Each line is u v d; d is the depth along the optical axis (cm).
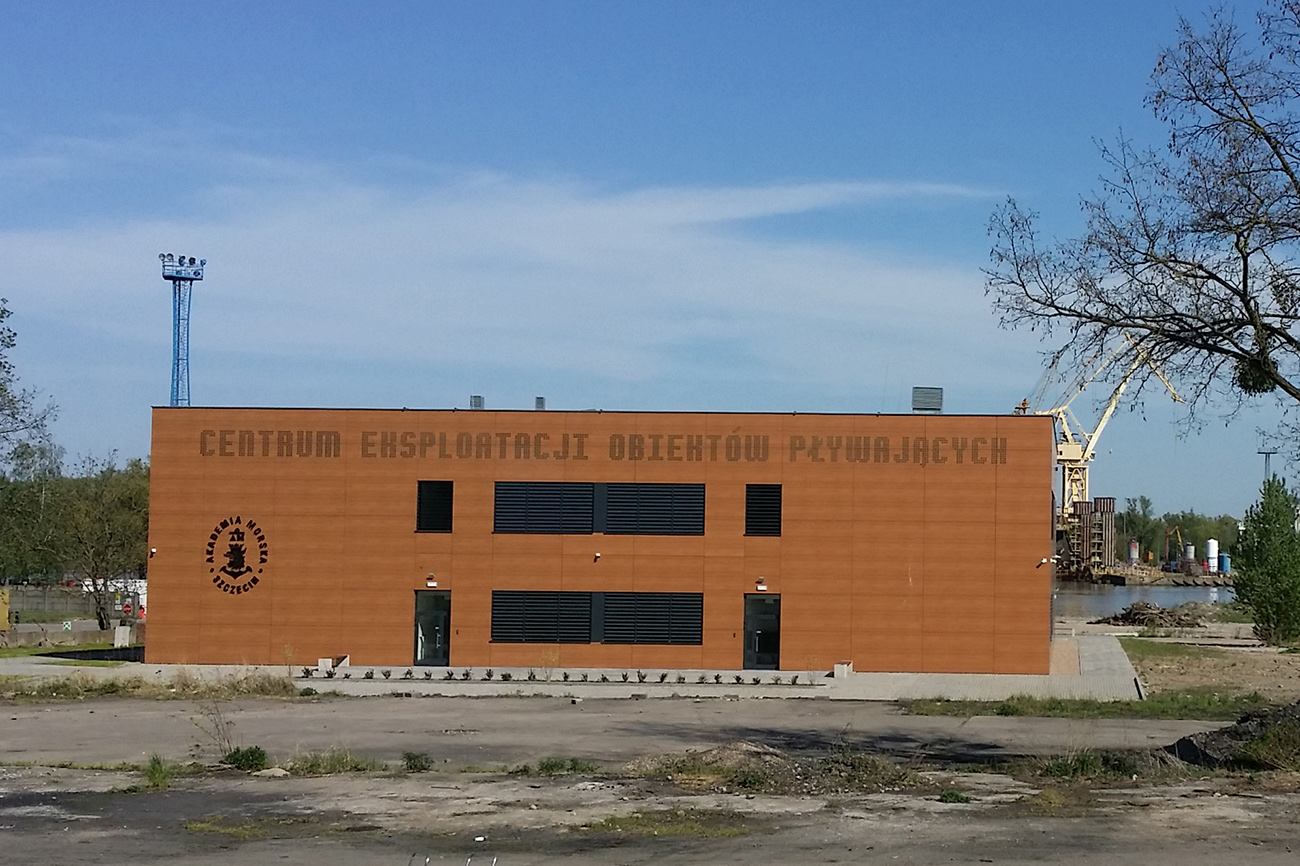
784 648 5109
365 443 5256
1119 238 2156
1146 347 2184
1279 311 2103
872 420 5159
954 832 1550
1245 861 1381
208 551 5244
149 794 1900
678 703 3900
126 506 7619
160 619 5216
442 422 5250
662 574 5166
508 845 1501
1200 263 2136
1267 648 6425
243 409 5278
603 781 2009
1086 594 17425
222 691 4091
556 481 5219
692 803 1775
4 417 5119
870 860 1398
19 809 1773
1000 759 2512
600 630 5162
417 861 1418
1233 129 2086
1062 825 1586
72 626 7694
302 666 5131
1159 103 2122
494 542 5203
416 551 5216
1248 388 2156
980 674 5012
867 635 5097
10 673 4662
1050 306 2211
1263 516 6825
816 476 5156
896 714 3584
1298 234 2069
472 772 2184
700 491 5188
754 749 2233
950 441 5122
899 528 5119
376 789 1939
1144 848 1449
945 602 5081
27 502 6500
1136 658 5756
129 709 3572
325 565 5222
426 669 5000
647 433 5206
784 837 1530
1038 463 5081
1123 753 2342
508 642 5172
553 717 3441
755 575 5141
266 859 1437
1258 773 2022
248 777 2091
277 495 5253
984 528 5088
